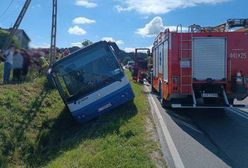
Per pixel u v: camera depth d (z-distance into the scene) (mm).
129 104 16172
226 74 15211
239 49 15227
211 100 15336
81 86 14773
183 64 15133
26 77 20609
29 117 14555
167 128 12805
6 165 11531
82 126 14688
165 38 16328
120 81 14984
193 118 15133
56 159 10422
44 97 17266
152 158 8773
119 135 11023
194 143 10680
